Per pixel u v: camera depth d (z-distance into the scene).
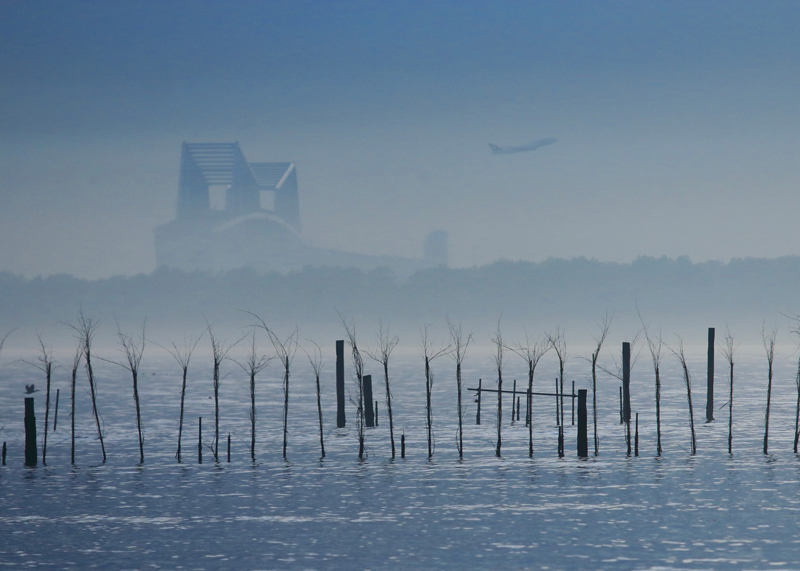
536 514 86.19
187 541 78.06
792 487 96.50
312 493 96.38
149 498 94.44
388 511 88.12
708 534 78.56
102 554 74.62
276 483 101.69
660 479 101.19
